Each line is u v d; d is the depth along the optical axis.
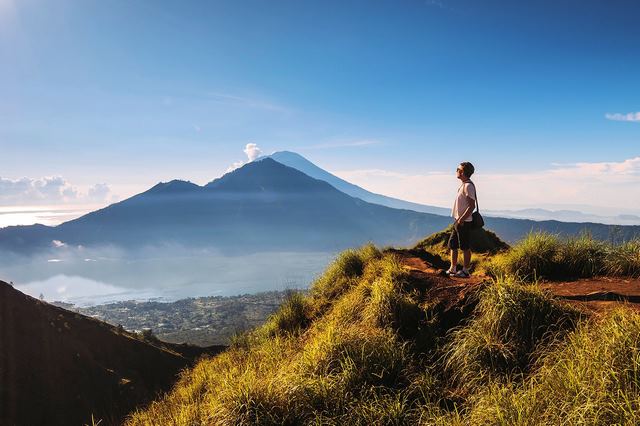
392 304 6.95
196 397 8.27
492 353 5.37
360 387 5.42
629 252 7.77
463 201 8.05
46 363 33.62
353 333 6.43
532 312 5.68
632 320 4.55
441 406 5.08
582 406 3.72
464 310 6.66
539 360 4.96
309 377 5.68
